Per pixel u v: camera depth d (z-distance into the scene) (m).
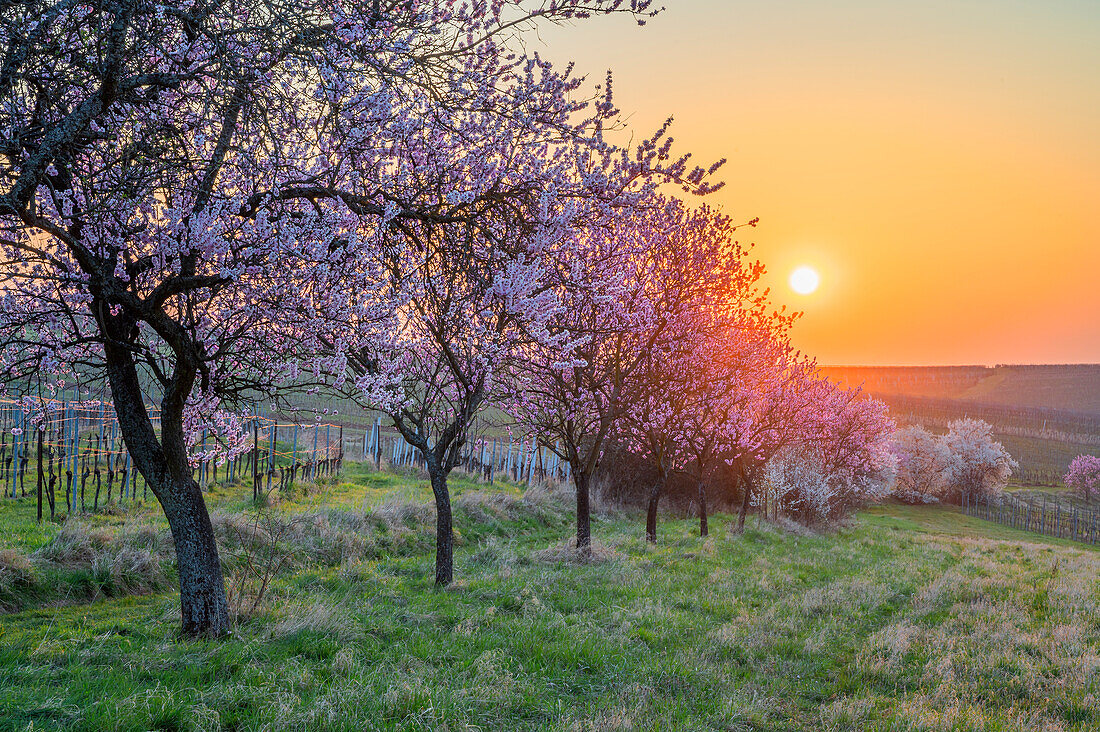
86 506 13.87
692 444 20.81
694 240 15.59
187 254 6.27
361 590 10.35
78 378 8.30
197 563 7.35
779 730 6.16
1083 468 89.19
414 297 8.91
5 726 4.55
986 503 74.12
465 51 6.04
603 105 8.38
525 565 13.51
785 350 22.67
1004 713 6.43
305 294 7.00
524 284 7.63
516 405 14.73
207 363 7.47
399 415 10.95
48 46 5.02
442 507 11.30
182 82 5.60
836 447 31.84
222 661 6.32
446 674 6.44
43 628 7.42
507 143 8.25
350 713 5.26
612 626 9.04
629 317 13.41
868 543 23.83
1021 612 10.98
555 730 5.39
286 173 6.46
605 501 27.75
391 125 6.83
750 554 17.47
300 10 5.24
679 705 6.32
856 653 8.70
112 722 4.68
